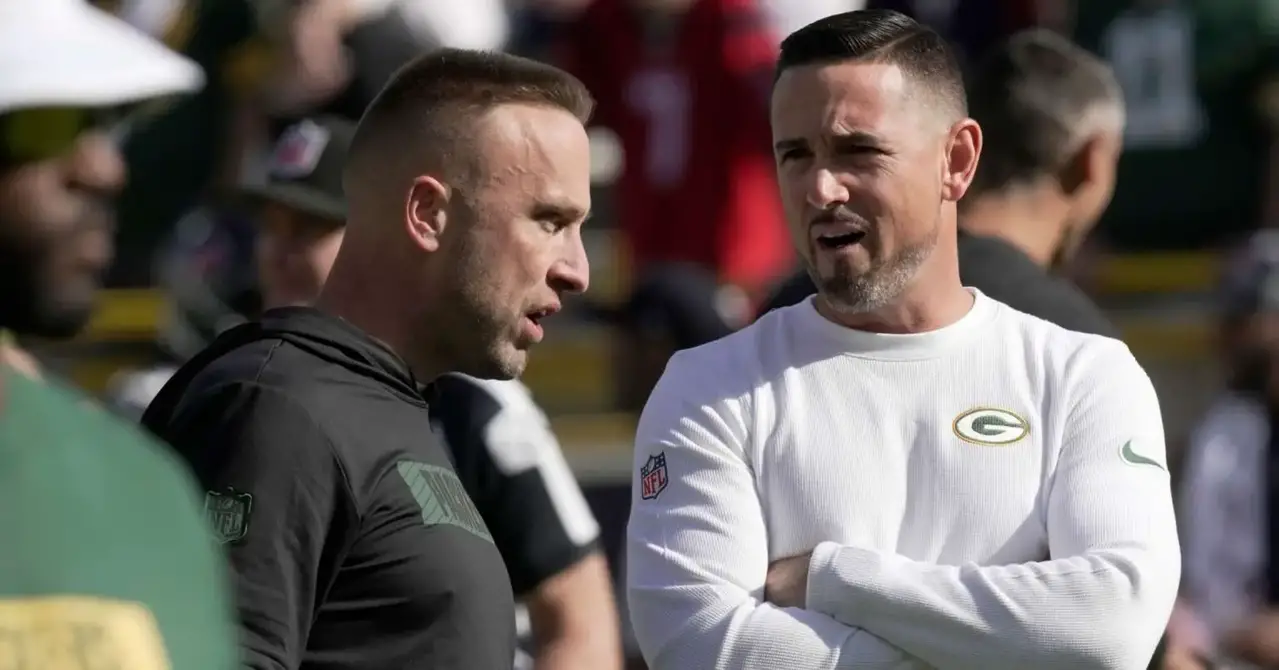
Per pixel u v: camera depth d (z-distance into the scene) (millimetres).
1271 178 28219
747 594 10656
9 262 7184
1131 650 10188
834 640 10305
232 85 25094
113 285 25672
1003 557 10508
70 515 6387
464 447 13672
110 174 7469
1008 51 13562
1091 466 10602
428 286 10719
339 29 18203
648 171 25984
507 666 10359
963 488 10586
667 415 11242
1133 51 28578
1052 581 10234
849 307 10867
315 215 13938
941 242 11023
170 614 6492
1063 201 13438
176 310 19406
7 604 6188
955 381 10844
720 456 10930
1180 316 28062
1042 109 13219
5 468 6355
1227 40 28344
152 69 7387
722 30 25828
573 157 10891
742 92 25703
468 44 22875
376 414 10250
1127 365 11070
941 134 10953
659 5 25953
